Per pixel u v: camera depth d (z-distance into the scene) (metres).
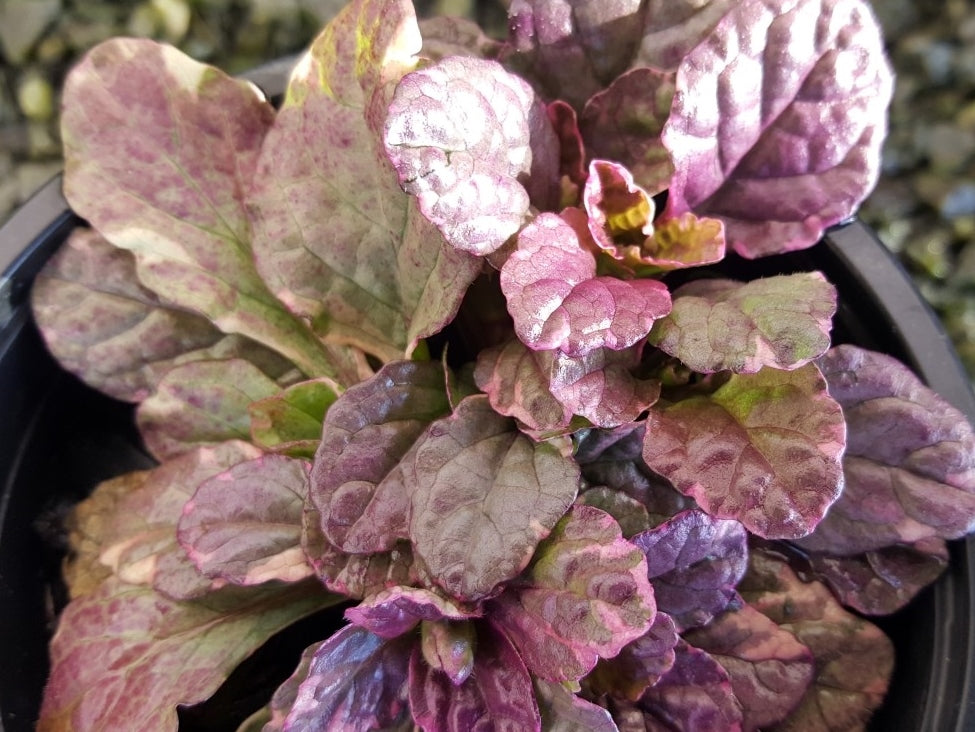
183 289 0.12
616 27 0.11
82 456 0.14
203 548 0.10
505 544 0.09
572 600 0.08
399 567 0.10
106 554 0.11
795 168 0.11
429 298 0.10
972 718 0.09
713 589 0.10
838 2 0.10
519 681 0.09
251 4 0.21
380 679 0.10
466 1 0.21
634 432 0.10
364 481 0.10
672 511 0.10
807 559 0.11
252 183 0.11
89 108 0.12
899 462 0.10
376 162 0.10
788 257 0.12
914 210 0.21
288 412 0.11
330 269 0.11
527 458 0.09
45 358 0.13
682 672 0.10
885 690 0.10
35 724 0.10
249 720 0.10
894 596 0.10
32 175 0.20
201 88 0.12
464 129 0.09
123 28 0.21
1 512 0.12
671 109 0.10
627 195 0.10
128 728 0.10
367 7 0.10
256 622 0.11
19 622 0.11
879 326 0.12
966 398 0.11
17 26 0.21
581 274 0.09
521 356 0.10
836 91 0.10
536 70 0.11
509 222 0.09
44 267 0.12
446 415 0.10
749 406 0.09
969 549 0.10
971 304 0.20
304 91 0.10
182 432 0.12
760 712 0.10
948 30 0.21
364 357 0.12
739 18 0.10
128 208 0.12
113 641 0.11
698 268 0.13
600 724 0.09
